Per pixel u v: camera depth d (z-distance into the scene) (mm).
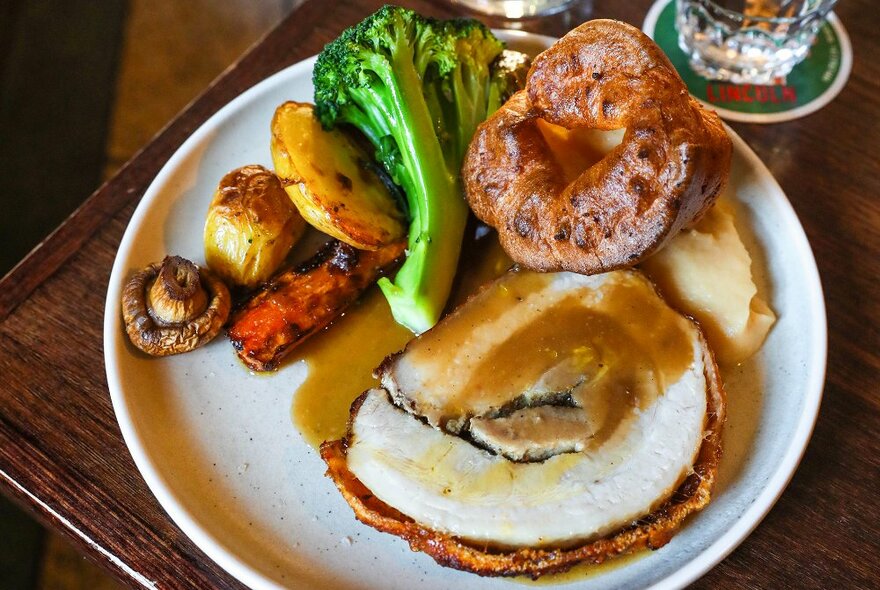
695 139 361
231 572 364
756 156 438
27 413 408
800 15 474
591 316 390
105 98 698
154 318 406
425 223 415
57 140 675
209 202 448
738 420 394
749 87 481
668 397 378
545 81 394
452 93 435
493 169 400
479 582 367
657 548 362
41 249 446
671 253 402
